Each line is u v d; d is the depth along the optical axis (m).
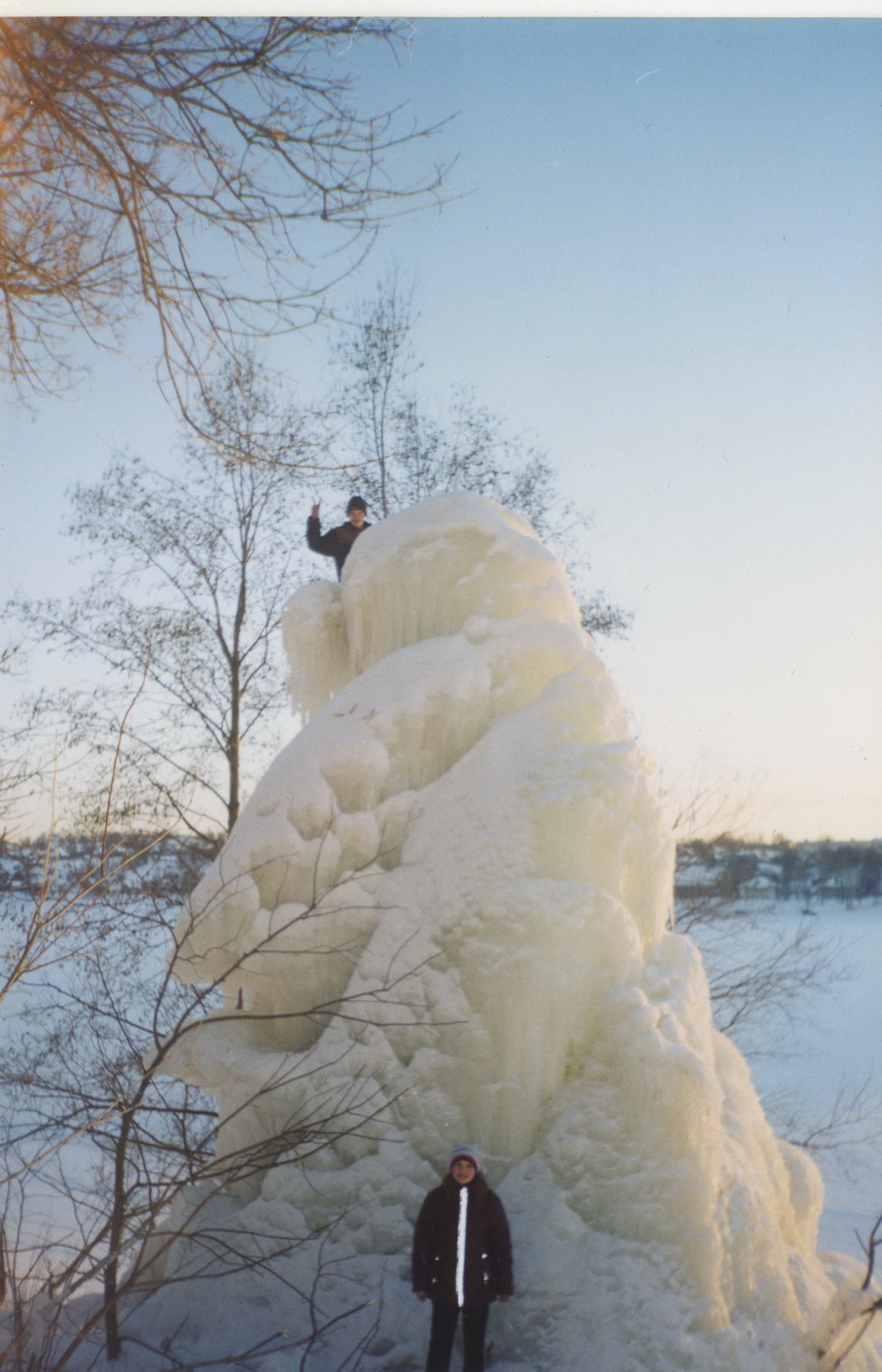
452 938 5.61
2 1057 6.92
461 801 5.91
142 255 5.09
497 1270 4.93
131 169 5.02
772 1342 5.12
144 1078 5.16
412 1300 5.17
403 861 5.93
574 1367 4.86
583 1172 5.25
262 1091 5.14
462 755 6.17
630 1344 4.87
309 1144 5.41
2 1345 4.79
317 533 8.50
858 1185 14.16
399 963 5.64
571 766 5.84
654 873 6.02
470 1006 5.51
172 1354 5.11
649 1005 5.52
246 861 5.93
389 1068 5.51
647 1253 5.07
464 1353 4.92
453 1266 4.87
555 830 5.70
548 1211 5.20
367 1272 5.21
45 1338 4.46
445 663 6.25
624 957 5.69
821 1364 5.21
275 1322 5.19
